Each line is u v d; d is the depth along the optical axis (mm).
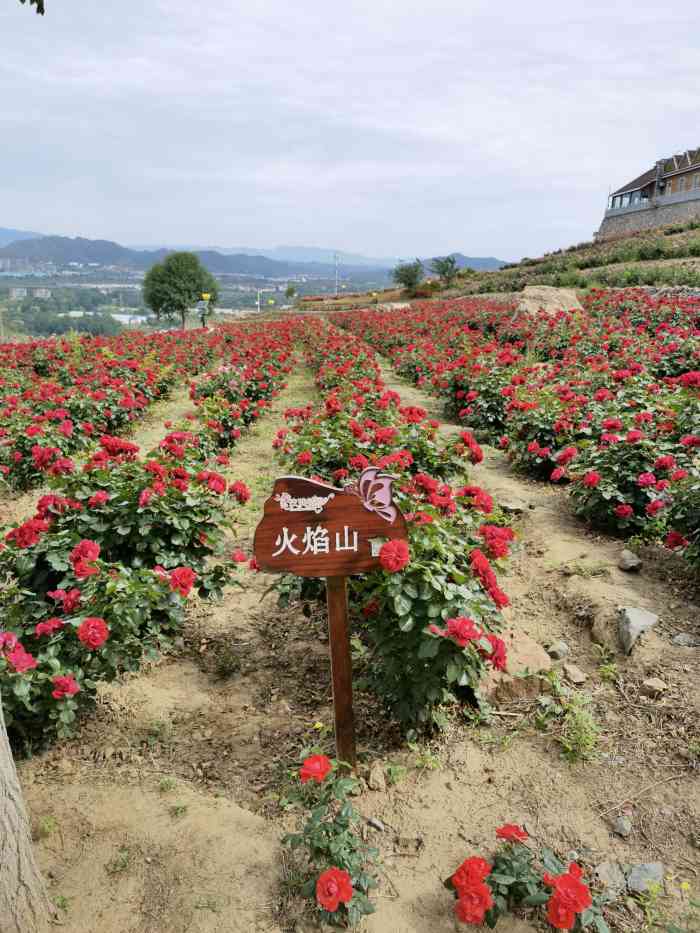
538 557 5031
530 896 2229
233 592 4754
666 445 5281
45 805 2814
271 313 57188
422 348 14523
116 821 2717
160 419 11094
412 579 2828
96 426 9039
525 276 36094
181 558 4039
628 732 3148
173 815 2744
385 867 2525
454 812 2762
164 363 15180
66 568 3543
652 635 3768
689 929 2240
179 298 51719
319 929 2277
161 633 3648
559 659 3775
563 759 3020
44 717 3031
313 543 2639
